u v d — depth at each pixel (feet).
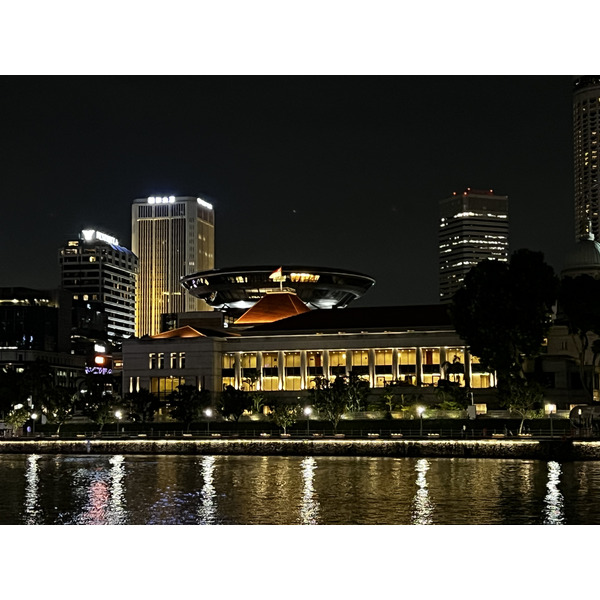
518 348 523.70
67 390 634.43
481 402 615.16
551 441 453.17
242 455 512.22
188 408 588.50
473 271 546.67
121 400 623.77
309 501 315.58
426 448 478.18
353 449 494.59
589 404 560.20
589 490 330.54
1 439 566.36
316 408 554.05
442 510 291.99
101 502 321.73
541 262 536.83
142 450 537.24
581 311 547.08
